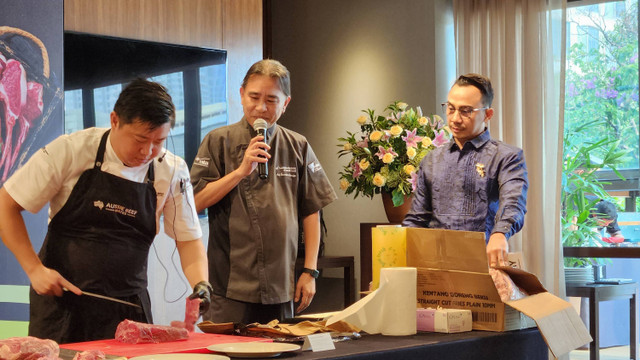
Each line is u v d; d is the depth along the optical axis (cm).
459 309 212
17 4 355
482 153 279
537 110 507
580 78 539
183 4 446
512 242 510
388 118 443
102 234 225
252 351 162
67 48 400
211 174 286
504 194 260
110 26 417
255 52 481
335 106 596
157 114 207
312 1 611
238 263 279
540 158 505
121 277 229
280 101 283
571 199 523
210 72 455
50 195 220
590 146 525
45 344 162
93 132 226
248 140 288
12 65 354
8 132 351
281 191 288
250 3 480
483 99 279
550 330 196
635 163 522
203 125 450
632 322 496
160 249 423
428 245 214
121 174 225
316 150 607
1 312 339
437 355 184
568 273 497
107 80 415
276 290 280
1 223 216
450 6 554
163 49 435
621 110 527
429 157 291
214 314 281
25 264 217
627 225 520
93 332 225
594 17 535
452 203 281
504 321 205
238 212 280
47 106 364
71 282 224
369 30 578
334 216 593
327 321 192
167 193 237
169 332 185
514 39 519
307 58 613
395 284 198
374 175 433
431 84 544
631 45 523
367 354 167
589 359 491
